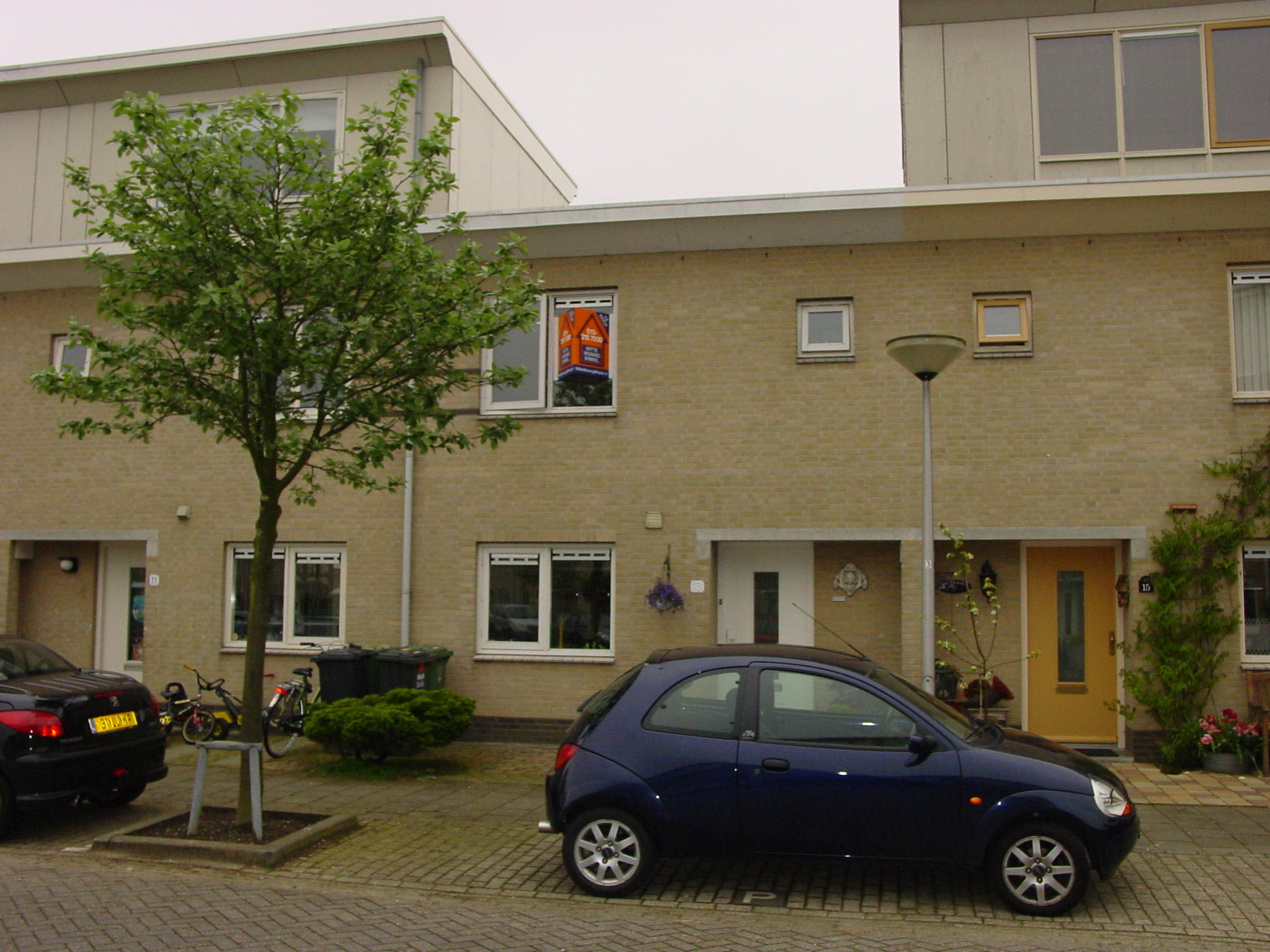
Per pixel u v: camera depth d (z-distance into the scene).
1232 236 11.17
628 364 12.07
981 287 11.49
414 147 13.20
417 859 7.45
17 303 13.62
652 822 6.49
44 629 13.72
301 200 8.51
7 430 13.50
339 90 13.53
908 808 6.25
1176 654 10.70
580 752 6.70
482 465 12.26
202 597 12.82
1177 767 10.46
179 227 7.54
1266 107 11.81
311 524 12.57
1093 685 11.52
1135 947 5.80
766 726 6.53
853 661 6.96
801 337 11.84
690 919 6.23
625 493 11.95
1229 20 11.88
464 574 12.21
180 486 12.98
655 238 11.93
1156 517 11.02
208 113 13.63
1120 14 12.05
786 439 11.70
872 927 6.11
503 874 7.11
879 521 11.45
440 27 13.12
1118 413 11.16
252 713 7.88
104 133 14.02
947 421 11.42
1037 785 6.22
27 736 7.81
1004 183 10.97
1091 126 12.03
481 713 12.03
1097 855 6.21
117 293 7.80
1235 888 6.79
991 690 11.16
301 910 6.32
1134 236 11.30
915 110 12.25
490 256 12.32
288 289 7.77
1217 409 11.05
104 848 7.57
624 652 11.82
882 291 11.66
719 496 11.77
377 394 7.98
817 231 11.62
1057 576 11.62
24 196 14.06
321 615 12.64
